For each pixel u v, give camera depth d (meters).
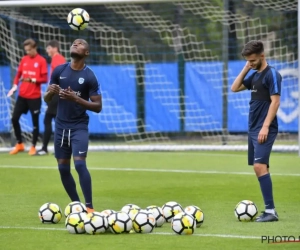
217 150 67.62
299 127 60.78
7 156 63.28
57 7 80.12
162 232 29.58
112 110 75.38
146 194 41.84
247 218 32.47
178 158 61.62
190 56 82.25
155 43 82.69
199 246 26.86
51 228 30.92
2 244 27.67
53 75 34.53
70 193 35.12
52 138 76.44
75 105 33.88
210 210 36.00
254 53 32.50
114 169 54.06
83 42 34.12
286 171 51.69
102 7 82.81
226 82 71.88
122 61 76.81
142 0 61.81
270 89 32.41
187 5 83.12
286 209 36.03
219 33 81.69
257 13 79.00
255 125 33.09
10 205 38.00
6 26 75.31
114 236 28.78
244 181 47.09
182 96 74.00
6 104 71.44
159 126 74.88
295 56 76.69
